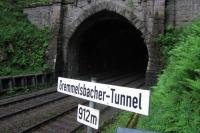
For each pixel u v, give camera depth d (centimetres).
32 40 2861
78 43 3109
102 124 1384
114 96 516
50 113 1585
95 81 559
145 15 2508
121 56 4869
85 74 3394
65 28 2908
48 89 2427
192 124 788
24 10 3138
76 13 2845
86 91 574
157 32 2372
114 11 2652
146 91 467
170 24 2389
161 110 1041
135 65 5534
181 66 1002
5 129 1270
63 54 2914
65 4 2897
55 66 2795
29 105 1764
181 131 793
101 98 541
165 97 1030
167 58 2242
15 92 2211
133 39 4612
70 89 613
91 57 3575
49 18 2986
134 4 2556
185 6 2352
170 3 2411
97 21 2948
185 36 1991
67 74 2956
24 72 2592
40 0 3061
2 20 2850
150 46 2456
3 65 2511
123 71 4541
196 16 2302
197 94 872
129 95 492
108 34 3681
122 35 4116
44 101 1886
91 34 3269
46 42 2883
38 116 1512
